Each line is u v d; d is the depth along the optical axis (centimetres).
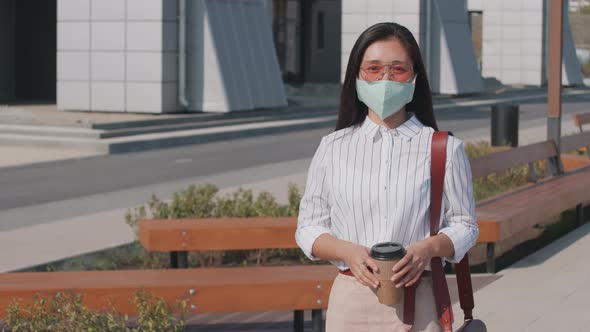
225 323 724
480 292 807
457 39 3900
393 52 337
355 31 3781
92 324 546
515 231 912
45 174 1628
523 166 1441
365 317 347
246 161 1827
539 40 5212
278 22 4753
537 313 736
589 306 755
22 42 3388
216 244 820
